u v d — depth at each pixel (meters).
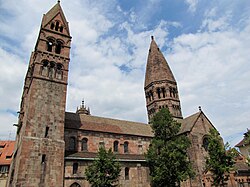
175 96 72.56
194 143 52.38
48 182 36.72
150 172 46.25
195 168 49.47
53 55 48.03
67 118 50.78
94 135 50.06
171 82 73.88
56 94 44.88
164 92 72.31
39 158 37.66
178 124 46.47
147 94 75.50
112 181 36.31
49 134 40.62
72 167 40.66
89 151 47.59
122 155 50.28
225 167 39.09
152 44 83.62
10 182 43.03
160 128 46.25
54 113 42.97
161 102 70.62
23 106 51.62
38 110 41.38
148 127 64.50
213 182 40.91
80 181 40.06
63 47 50.75
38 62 45.41
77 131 48.16
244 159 53.06
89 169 36.91
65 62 49.16
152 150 44.66
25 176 35.16
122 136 53.91
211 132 44.38
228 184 46.31
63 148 40.97
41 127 40.34
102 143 49.72
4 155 67.12
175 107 70.44
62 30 52.38
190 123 56.88
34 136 38.94
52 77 46.03
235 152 41.19
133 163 47.72
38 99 42.28
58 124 42.53
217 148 41.06
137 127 61.47
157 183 42.50
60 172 38.62
